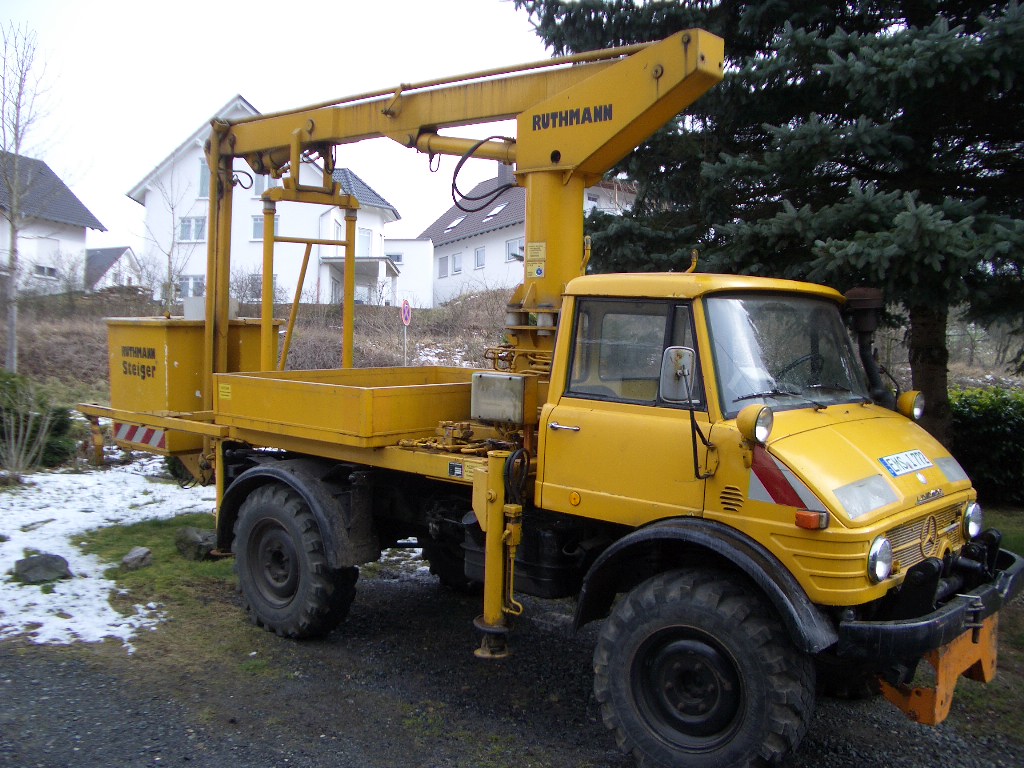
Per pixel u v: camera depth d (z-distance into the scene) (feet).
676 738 12.38
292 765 12.65
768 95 22.77
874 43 19.27
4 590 19.16
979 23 20.43
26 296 53.21
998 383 60.03
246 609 19.04
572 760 13.21
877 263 17.57
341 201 23.20
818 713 15.08
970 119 21.47
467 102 19.13
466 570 15.93
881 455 12.84
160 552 22.59
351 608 19.99
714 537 11.93
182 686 15.20
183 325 23.61
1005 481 27.94
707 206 23.79
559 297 16.70
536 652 17.61
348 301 23.71
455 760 13.05
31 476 30.07
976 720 14.83
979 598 12.30
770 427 11.60
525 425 15.47
